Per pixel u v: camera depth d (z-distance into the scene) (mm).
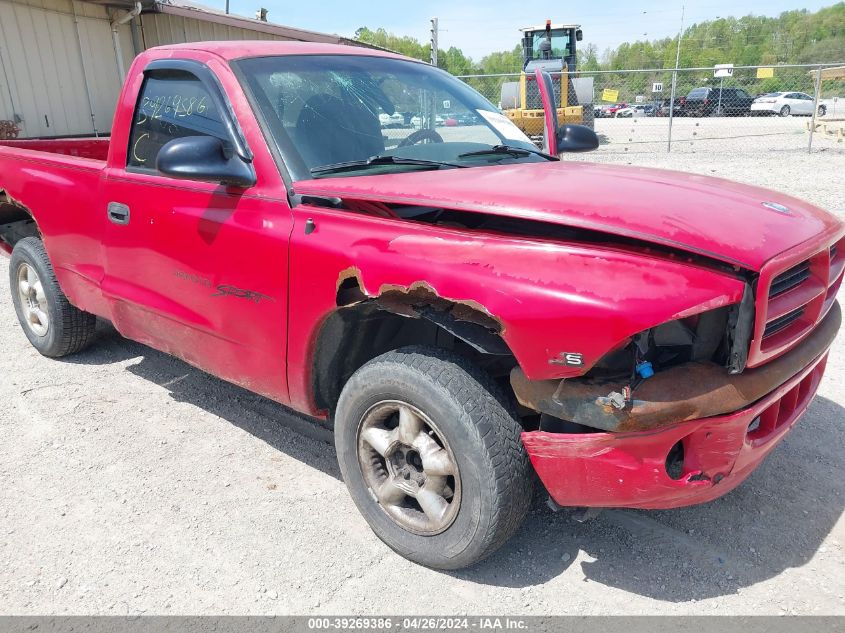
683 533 2789
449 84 3826
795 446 3436
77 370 4500
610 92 18078
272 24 16656
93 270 3873
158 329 3523
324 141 2992
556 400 2160
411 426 2516
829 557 2627
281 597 2475
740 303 2033
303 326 2697
